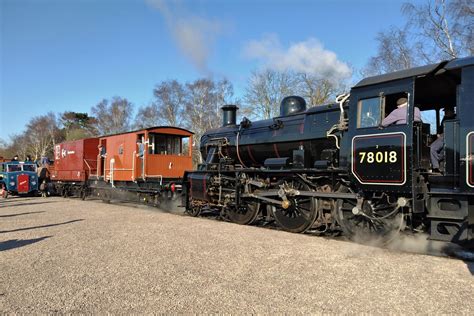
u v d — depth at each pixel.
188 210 11.95
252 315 3.78
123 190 15.91
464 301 4.09
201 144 12.29
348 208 7.41
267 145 9.65
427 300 4.13
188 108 42.03
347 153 7.48
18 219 10.80
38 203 16.73
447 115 7.93
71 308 3.98
